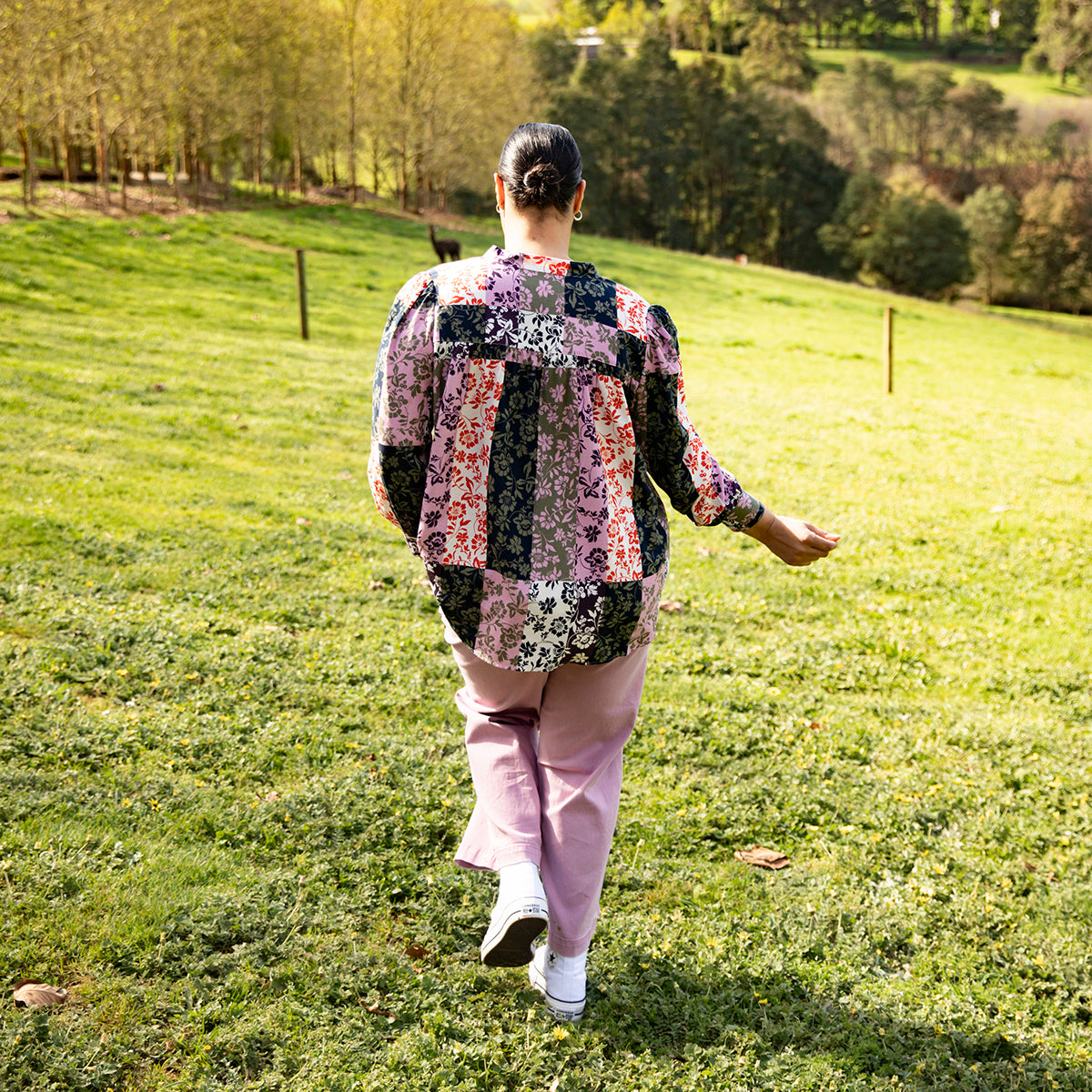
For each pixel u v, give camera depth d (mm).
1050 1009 2789
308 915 2881
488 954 2201
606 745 2346
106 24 31391
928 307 48938
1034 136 110688
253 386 14219
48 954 2543
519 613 2084
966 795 4199
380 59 47938
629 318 2090
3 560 6047
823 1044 2557
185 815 3369
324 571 6766
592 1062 2404
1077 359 34094
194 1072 2248
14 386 11766
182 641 5027
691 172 94312
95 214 31844
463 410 2027
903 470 12664
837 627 6707
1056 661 6379
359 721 4344
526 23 144750
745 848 3623
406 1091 2256
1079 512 10828
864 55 154500
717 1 151000
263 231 34719
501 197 2199
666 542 2246
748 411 16453
